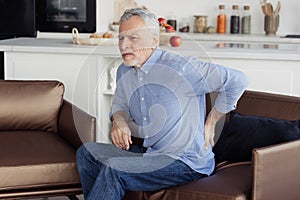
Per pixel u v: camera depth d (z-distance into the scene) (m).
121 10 6.51
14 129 3.53
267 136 2.90
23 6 5.55
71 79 4.17
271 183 2.52
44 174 2.96
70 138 3.32
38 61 4.23
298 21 6.50
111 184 2.56
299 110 3.00
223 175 2.75
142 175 2.59
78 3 6.28
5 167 2.90
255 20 6.54
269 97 3.12
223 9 6.48
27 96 3.55
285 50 3.98
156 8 6.61
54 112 3.57
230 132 3.04
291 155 2.59
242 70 3.90
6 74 4.28
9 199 2.93
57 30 6.31
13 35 5.63
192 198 2.54
